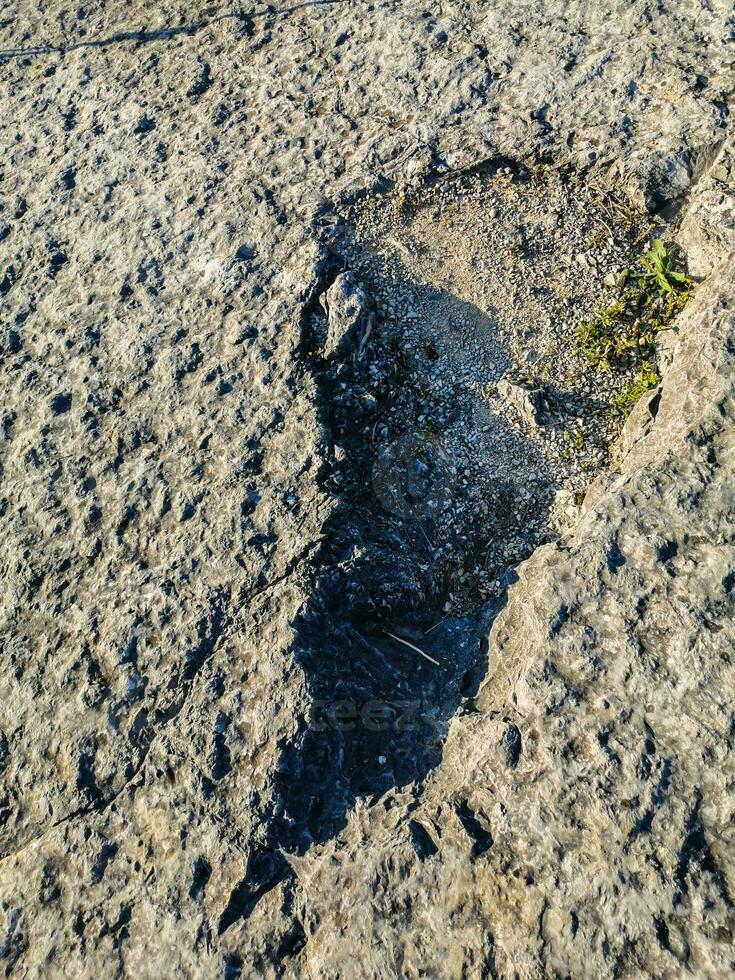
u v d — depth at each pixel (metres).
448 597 0.63
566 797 0.48
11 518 0.68
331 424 0.66
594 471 0.65
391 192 0.76
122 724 0.56
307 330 0.70
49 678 0.60
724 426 0.56
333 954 0.47
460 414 0.68
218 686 0.55
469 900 0.46
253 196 0.79
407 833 0.49
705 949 0.42
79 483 0.68
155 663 0.57
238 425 0.66
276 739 0.52
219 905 0.50
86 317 0.77
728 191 0.69
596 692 0.50
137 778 0.54
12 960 0.51
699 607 0.51
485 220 0.74
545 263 0.72
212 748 0.53
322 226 0.75
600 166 0.73
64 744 0.57
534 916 0.45
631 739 0.48
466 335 0.70
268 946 0.48
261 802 0.51
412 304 0.72
